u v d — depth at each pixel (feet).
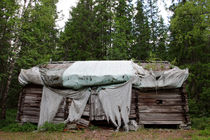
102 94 29.76
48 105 30.68
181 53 54.13
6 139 21.94
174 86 29.78
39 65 35.73
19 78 32.55
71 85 30.53
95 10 71.20
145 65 35.78
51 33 52.47
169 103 30.66
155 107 30.55
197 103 45.73
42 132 26.73
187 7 34.01
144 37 80.02
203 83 48.65
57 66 36.63
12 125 30.53
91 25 70.08
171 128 31.35
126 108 29.01
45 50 39.91
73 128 28.45
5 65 36.58
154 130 27.68
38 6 37.14
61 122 30.35
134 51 76.89
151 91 31.35
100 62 36.11
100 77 30.04
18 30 34.40
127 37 70.85
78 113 29.78
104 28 70.28
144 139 21.24
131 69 31.99
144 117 30.09
